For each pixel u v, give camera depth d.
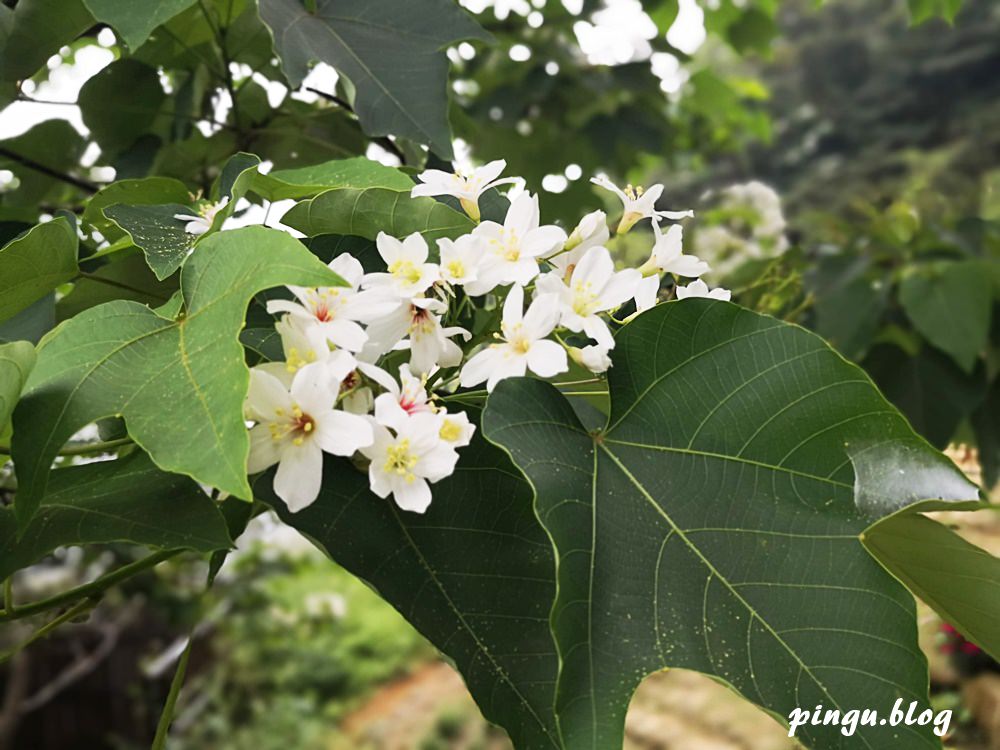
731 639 0.27
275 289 0.33
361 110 0.42
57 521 0.29
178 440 0.24
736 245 0.99
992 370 0.82
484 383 0.33
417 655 3.92
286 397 0.26
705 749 2.14
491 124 0.97
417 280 0.30
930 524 0.28
